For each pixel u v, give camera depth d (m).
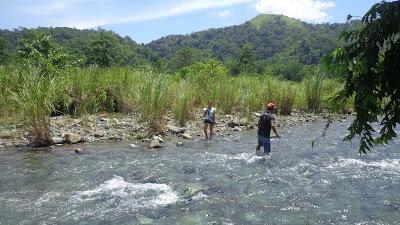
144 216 7.29
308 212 7.54
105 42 51.94
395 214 7.44
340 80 3.07
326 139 15.59
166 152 12.77
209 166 10.99
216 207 7.79
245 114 20.67
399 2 2.73
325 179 9.84
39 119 13.23
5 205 7.74
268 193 8.71
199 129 17.39
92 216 7.27
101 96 19.41
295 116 22.61
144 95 16.03
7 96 16.41
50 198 8.20
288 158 12.20
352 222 7.05
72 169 10.43
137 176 9.88
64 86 18.25
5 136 14.01
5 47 64.31
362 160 11.95
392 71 2.88
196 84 21.52
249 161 11.72
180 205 7.90
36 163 10.98
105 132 15.45
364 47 2.85
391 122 3.12
